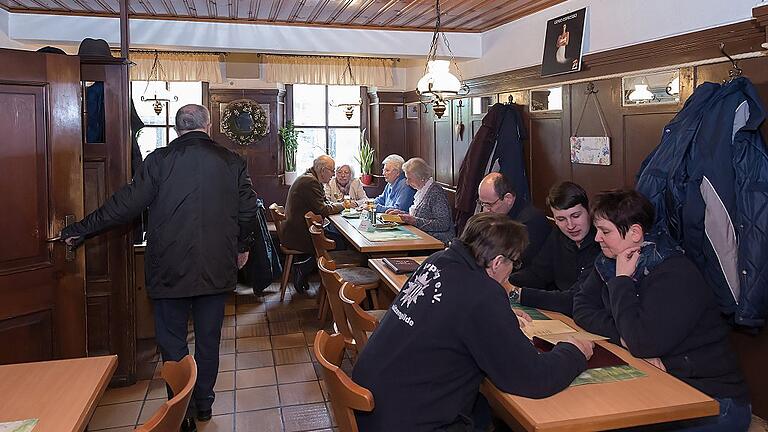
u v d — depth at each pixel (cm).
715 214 233
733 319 240
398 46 502
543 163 427
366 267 433
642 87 325
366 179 721
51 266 280
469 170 452
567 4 395
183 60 641
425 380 162
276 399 316
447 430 163
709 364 186
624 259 194
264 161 696
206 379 288
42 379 161
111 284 327
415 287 175
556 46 397
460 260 171
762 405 253
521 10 430
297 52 486
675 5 301
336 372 157
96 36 436
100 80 315
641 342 179
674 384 162
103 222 276
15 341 270
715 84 242
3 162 263
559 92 404
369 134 745
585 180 378
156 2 398
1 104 262
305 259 574
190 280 277
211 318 288
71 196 285
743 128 231
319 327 439
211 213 280
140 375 348
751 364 256
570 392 158
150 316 406
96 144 317
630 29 334
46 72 275
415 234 413
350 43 491
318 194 509
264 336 419
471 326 159
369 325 218
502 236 171
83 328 291
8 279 265
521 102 454
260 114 686
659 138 314
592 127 368
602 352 186
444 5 414
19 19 423
